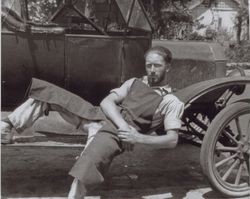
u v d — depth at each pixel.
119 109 3.30
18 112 3.36
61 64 3.62
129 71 3.78
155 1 11.99
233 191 3.72
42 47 3.57
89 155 3.10
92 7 4.02
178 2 12.48
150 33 4.32
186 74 4.61
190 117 4.20
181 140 4.28
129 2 4.02
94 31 4.11
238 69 4.05
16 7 3.55
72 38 3.60
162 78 3.38
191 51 4.66
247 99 3.69
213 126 3.58
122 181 4.09
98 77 3.69
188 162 4.75
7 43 3.52
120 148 3.21
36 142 3.47
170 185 4.06
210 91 3.54
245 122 5.04
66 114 3.42
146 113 3.26
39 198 3.57
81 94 3.73
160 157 4.89
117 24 4.08
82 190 3.13
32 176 4.04
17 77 3.59
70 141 3.56
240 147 3.73
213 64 4.65
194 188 4.01
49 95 3.34
